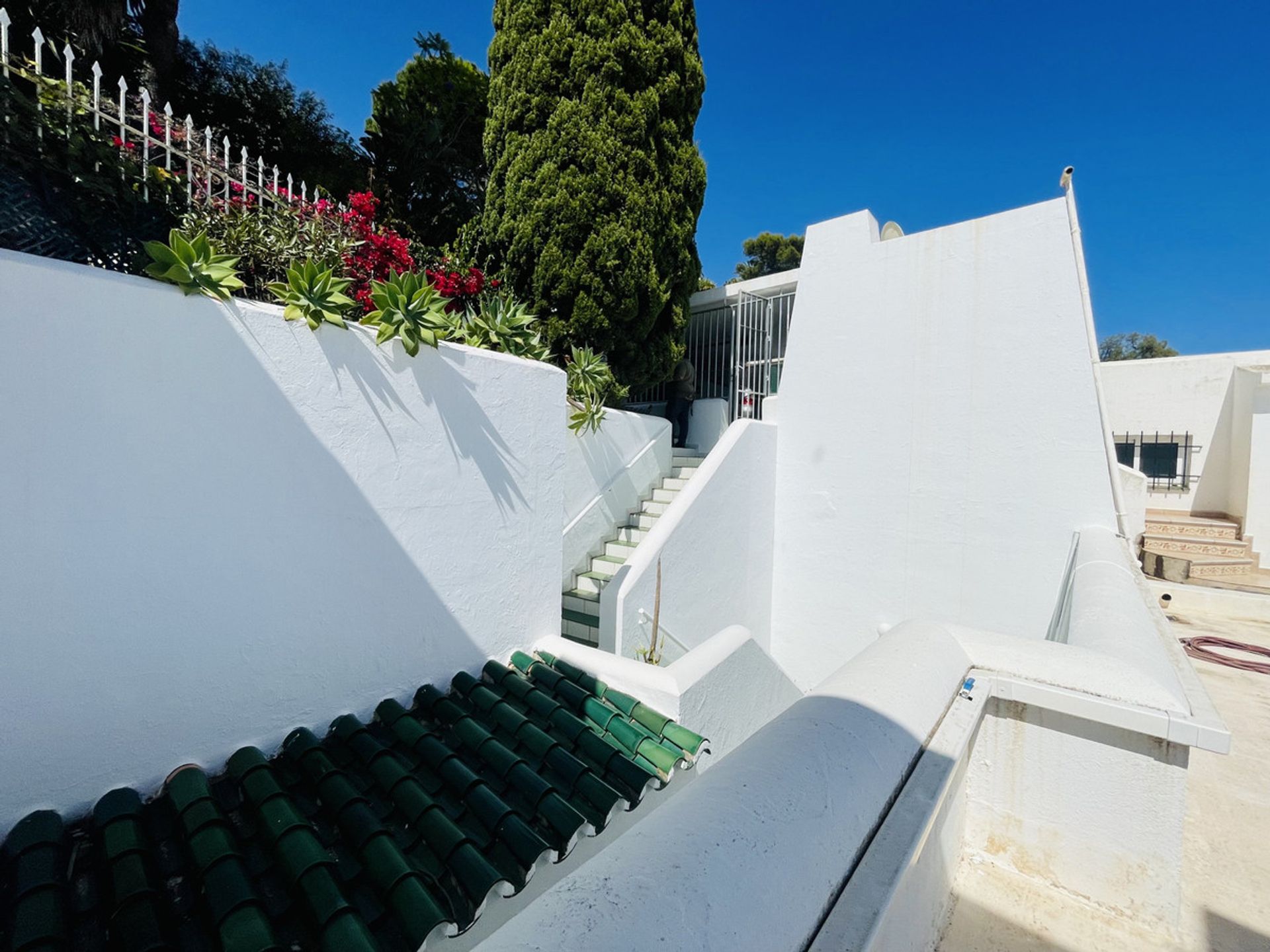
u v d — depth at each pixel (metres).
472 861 2.06
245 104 9.17
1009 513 5.99
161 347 2.12
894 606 6.77
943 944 1.43
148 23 7.77
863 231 7.00
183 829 1.98
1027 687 1.62
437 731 2.88
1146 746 1.47
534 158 6.75
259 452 2.40
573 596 5.96
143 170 2.99
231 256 2.48
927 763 1.25
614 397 7.48
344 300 2.64
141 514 2.09
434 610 3.14
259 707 2.46
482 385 3.35
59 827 1.88
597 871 0.79
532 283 6.95
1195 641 6.15
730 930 0.71
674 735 3.08
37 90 2.53
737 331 8.91
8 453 1.80
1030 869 1.65
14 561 1.83
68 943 1.59
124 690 2.08
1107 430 5.45
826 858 0.89
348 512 2.73
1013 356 5.96
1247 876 2.13
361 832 2.11
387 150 9.45
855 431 7.05
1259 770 3.10
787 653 7.68
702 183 7.87
